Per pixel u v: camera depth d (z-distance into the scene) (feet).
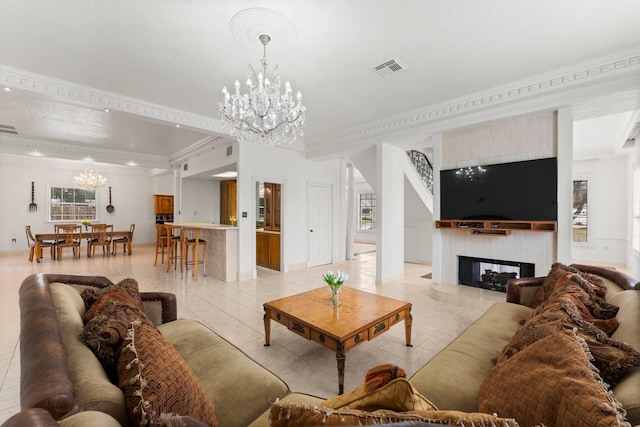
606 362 3.33
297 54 8.93
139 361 3.24
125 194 32.01
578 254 22.70
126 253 26.84
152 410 2.87
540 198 11.14
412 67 9.79
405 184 19.54
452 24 7.54
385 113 14.33
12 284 15.16
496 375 3.91
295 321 7.55
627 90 8.98
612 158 21.33
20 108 13.71
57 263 21.63
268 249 20.97
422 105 13.25
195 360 5.27
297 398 4.32
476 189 12.87
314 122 15.70
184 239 18.20
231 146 18.06
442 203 13.97
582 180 22.75
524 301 8.41
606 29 7.75
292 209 19.84
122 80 10.69
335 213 23.13
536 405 2.99
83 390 2.71
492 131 12.51
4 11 6.95
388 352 8.48
